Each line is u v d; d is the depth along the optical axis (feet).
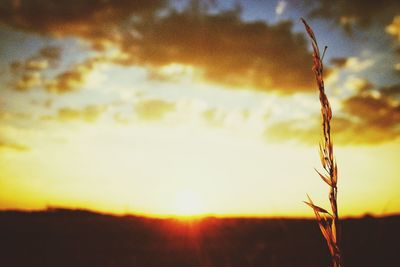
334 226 3.29
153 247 85.51
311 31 3.65
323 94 3.52
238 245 75.36
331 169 3.36
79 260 63.26
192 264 59.06
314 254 47.52
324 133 3.46
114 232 119.55
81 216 140.67
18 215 125.80
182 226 156.97
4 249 73.56
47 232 104.78
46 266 58.85
